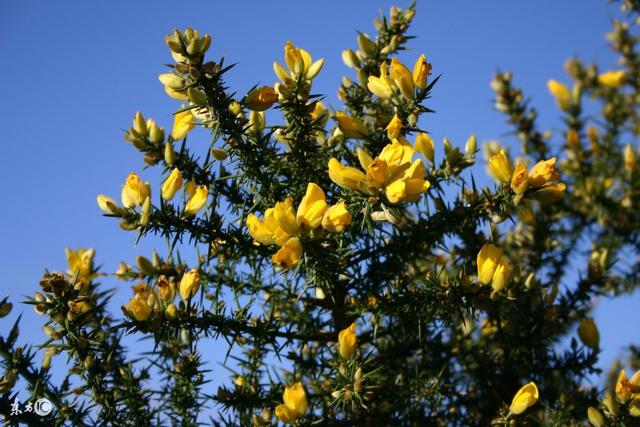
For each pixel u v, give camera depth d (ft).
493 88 2.26
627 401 1.28
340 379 1.29
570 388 1.53
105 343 1.50
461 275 1.33
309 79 1.35
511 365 1.56
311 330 1.52
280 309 1.53
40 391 1.32
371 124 1.52
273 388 1.46
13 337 1.31
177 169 1.35
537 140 2.23
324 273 1.18
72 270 1.59
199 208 1.35
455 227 1.37
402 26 1.53
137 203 1.34
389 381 1.49
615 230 2.08
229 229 1.40
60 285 1.31
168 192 1.35
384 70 1.40
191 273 1.36
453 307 1.34
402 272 1.46
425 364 1.52
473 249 1.58
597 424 1.28
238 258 1.48
